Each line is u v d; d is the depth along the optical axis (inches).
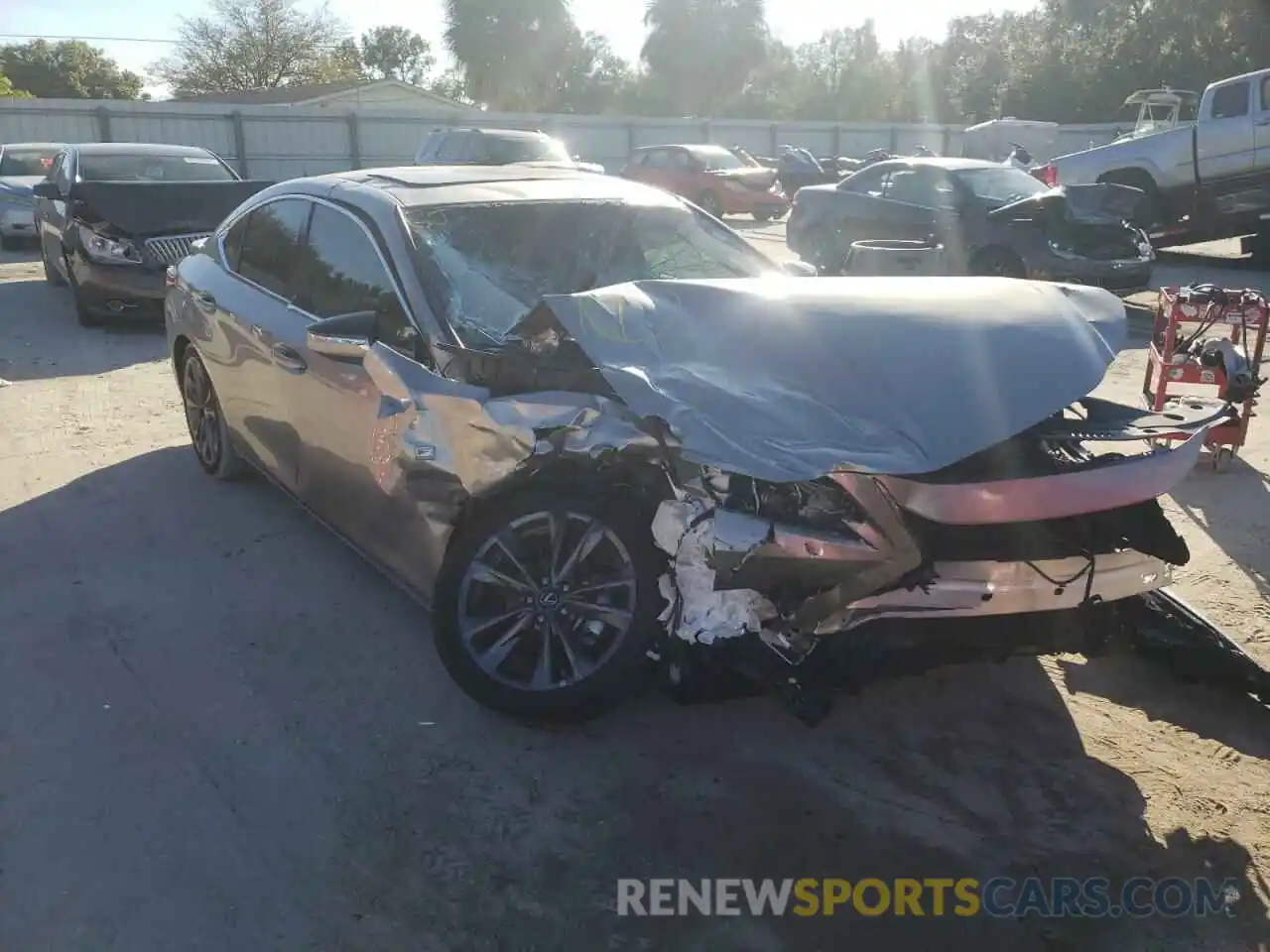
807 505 119.1
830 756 130.2
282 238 188.7
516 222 169.5
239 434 201.6
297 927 102.9
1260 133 541.3
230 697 142.1
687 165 932.6
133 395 297.9
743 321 132.6
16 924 102.6
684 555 123.1
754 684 122.2
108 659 151.6
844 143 1525.6
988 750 131.4
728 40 2003.0
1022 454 124.7
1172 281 541.3
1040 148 1259.8
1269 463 235.6
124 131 1136.2
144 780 124.7
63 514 205.9
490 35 1867.6
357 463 153.5
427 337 143.6
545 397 126.8
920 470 110.5
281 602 169.0
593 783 124.6
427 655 153.1
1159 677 148.5
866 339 128.2
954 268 467.5
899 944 101.1
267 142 1202.0
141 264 372.2
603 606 128.9
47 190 434.9
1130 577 125.6
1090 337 135.6
